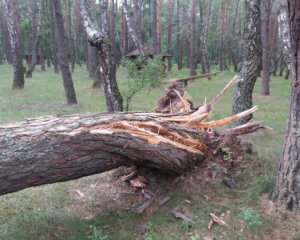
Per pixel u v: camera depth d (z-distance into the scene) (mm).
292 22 3926
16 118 9352
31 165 3611
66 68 12594
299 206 4305
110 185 4922
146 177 4812
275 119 11133
